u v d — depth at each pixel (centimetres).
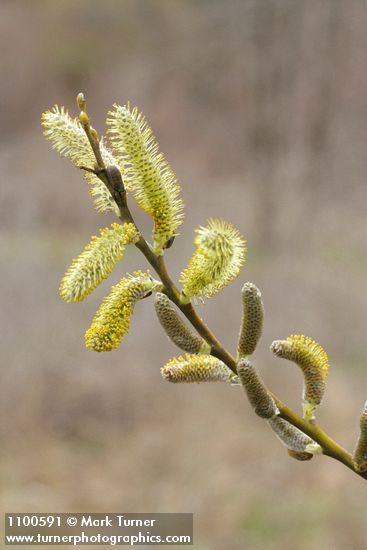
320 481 936
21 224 2177
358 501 877
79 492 998
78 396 1161
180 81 3256
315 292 1426
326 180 2353
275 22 2520
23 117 3628
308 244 1902
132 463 1057
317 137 2436
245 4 2647
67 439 1122
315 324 1353
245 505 926
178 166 2961
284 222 1997
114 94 3522
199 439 1086
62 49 3659
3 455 1078
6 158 2681
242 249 246
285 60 2481
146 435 1106
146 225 1978
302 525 874
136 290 245
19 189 2311
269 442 1047
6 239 2019
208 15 3052
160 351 1263
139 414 1161
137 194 248
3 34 3716
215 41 3039
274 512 902
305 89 2522
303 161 2364
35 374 1174
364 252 1792
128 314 243
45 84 3684
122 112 248
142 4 3506
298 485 948
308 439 264
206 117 3109
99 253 242
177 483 1004
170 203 248
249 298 251
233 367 256
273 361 1265
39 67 3706
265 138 2369
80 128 253
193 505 945
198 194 2397
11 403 1143
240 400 1155
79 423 1141
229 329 1295
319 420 1115
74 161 252
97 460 1079
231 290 1349
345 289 1437
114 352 1251
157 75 3334
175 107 3209
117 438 1120
